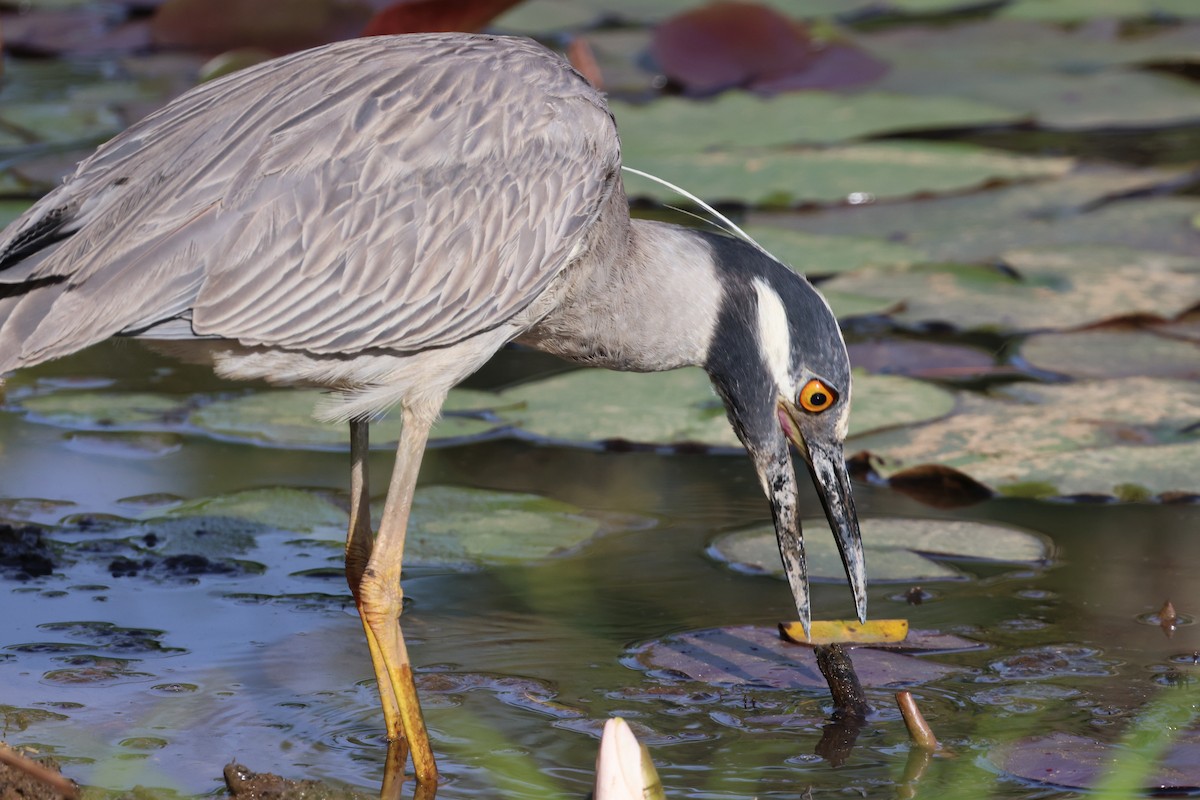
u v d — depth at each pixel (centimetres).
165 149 855
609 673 880
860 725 820
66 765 766
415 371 877
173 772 765
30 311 808
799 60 2170
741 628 930
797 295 934
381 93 870
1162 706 823
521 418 1230
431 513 1079
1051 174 1784
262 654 907
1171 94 2062
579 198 890
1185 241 1580
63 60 2252
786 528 943
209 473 1158
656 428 1209
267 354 855
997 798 740
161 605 962
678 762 785
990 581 991
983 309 1412
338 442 1207
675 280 932
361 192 849
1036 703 834
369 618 827
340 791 733
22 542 1038
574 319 934
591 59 1803
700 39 2161
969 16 2558
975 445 1169
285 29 2191
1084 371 1309
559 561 1023
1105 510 1092
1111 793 730
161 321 818
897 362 1360
